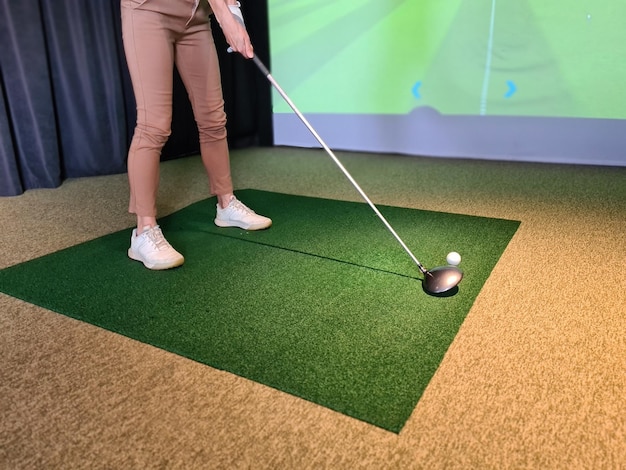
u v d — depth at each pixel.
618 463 0.87
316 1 3.58
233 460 0.90
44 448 0.93
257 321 1.34
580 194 2.50
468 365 1.14
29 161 2.69
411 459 0.89
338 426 0.97
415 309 1.39
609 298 1.44
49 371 1.15
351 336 1.26
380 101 3.60
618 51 2.92
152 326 1.33
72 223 2.18
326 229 2.03
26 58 2.57
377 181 2.85
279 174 3.04
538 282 1.54
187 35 1.72
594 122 3.09
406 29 3.38
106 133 3.01
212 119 1.88
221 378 1.12
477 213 2.23
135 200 1.71
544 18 3.02
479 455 0.90
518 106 3.24
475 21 3.19
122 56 3.01
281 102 3.91
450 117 3.44
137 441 0.95
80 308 1.42
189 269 1.67
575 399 1.03
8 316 1.39
